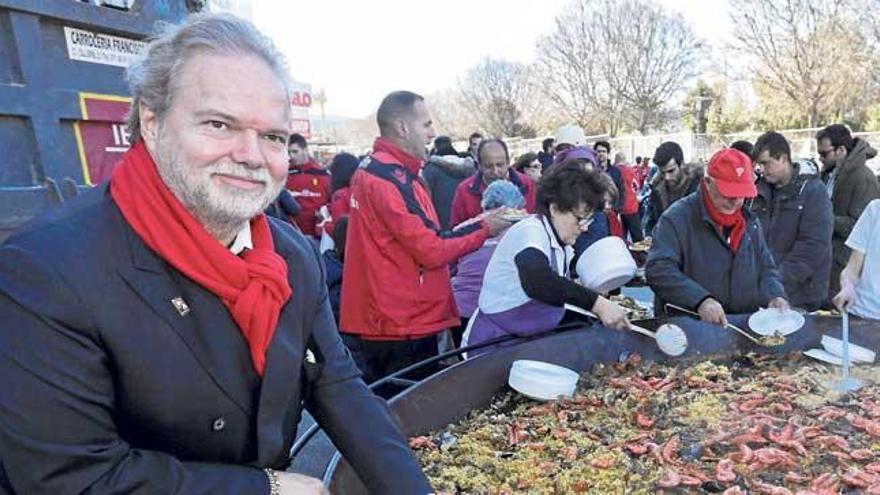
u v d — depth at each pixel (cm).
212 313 82
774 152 298
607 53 2881
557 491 141
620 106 2875
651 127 2856
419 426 167
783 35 2073
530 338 211
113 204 81
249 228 92
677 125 2912
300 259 100
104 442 74
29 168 151
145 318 77
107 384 75
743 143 426
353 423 103
